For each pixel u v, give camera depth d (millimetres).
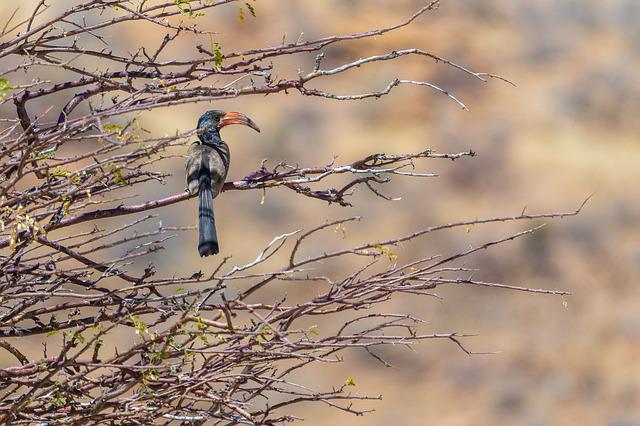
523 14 44906
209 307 6145
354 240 29406
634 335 27969
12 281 6164
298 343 5785
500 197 33250
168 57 32438
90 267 6008
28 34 6039
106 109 5715
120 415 5836
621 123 39094
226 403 5977
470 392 25047
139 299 6027
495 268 29484
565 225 31734
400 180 33062
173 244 26469
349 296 5910
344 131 35844
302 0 39750
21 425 5973
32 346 14633
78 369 6188
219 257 27453
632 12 46812
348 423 22969
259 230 29312
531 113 38844
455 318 27156
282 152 33906
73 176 5828
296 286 25344
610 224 32344
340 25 39344
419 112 37750
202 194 7793
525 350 26703
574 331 27828
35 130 5742
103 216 6555
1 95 5602
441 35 41281
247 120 8648
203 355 6027
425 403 24422
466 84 39406
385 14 40938
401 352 25531
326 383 23531
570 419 24672
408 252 29234
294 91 37094
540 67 42000
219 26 36844
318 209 30719
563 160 36031
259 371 6176
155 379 5758
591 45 44219
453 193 33375
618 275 30406
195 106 31172
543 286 29609
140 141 5121
